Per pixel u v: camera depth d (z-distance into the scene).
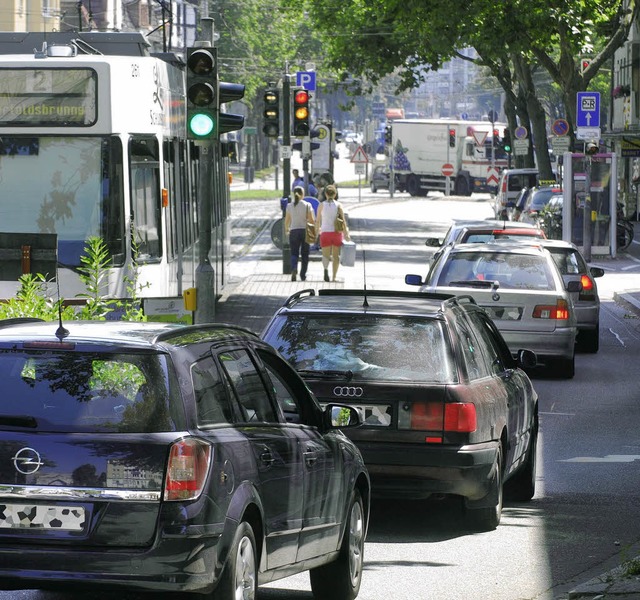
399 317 30.81
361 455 26.91
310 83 135.38
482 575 26.64
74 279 47.62
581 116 120.62
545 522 32.22
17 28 164.50
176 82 56.66
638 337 73.94
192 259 60.91
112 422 18.48
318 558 22.73
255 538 19.92
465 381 29.98
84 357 18.95
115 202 47.84
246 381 20.94
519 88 190.50
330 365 30.22
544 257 57.94
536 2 120.25
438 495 29.72
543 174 165.38
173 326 20.41
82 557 18.05
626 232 131.75
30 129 47.94
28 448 18.38
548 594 25.00
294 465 21.25
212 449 18.64
